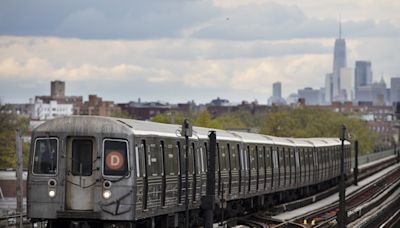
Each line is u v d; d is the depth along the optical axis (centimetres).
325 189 9369
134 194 3631
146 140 3800
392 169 13925
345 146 10181
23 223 4688
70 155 3650
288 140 7400
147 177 3791
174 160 4166
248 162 5725
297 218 5666
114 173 3619
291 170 7162
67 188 3641
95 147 3631
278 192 6969
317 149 8388
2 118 13025
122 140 3625
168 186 4075
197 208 4578
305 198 7756
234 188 5384
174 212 4209
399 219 5822
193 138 4475
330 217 6047
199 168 4553
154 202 3897
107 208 3609
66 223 3741
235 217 5600
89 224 3716
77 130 3628
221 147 5088
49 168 3644
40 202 3653
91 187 3625
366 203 7569
